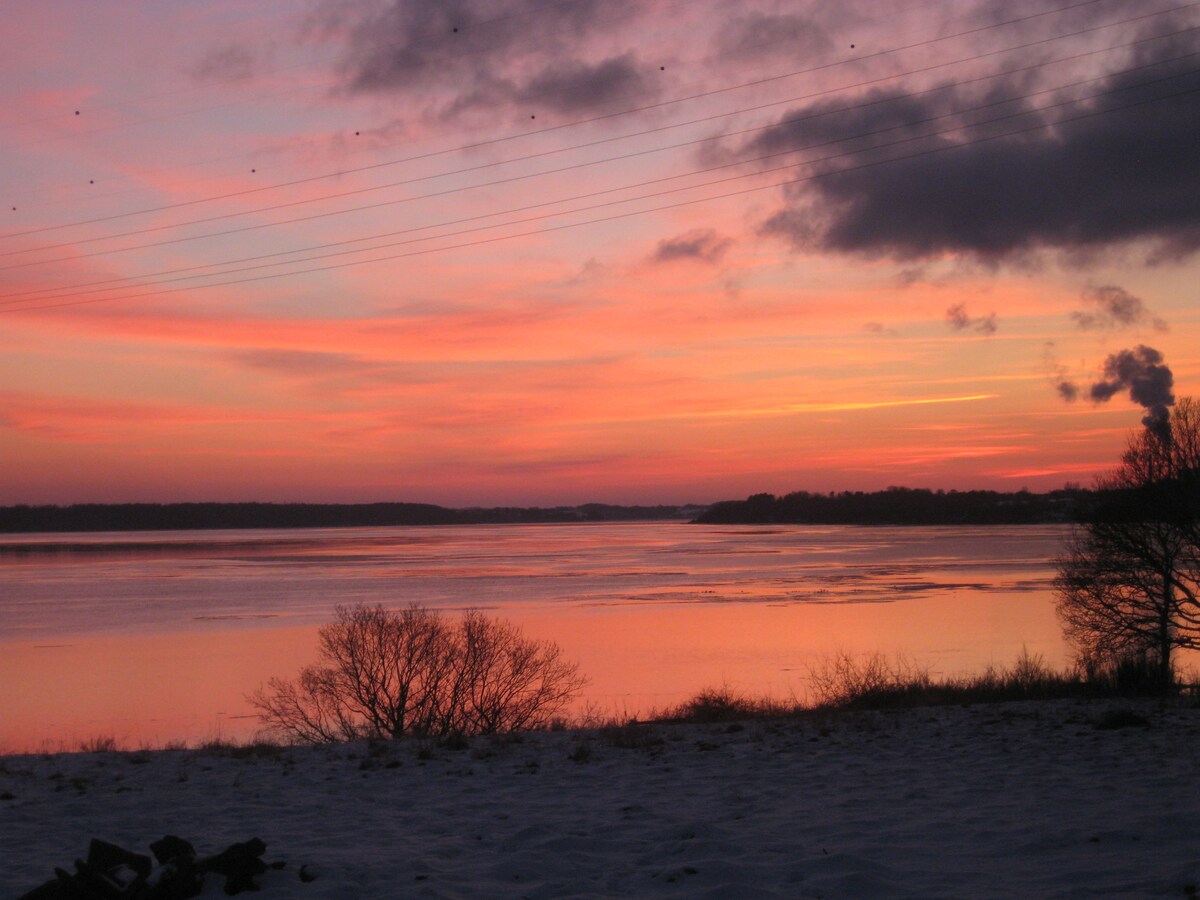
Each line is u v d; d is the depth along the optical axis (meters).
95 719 33.44
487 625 29.73
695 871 7.48
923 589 85.81
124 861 7.45
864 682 29.78
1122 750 13.24
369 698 25.22
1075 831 8.30
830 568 114.00
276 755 15.31
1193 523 32.84
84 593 85.88
